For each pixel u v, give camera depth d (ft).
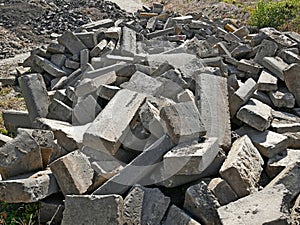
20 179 13.73
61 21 45.68
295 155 14.64
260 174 13.76
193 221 11.72
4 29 41.86
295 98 18.97
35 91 19.92
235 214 11.41
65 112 18.53
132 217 12.04
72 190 13.32
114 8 52.75
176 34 29.01
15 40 40.14
